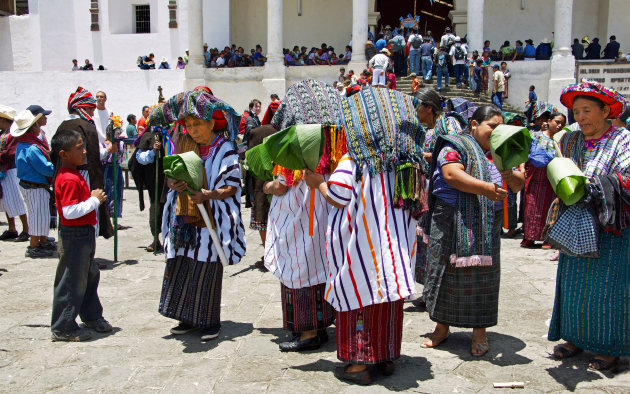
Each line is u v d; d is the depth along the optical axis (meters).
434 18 28.48
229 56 22.77
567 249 3.72
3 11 25.72
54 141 4.34
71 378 3.83
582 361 3.98
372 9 24.92
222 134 4.49
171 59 24.48
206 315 4.41
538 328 4.67
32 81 22.70
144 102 22.45
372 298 3.49
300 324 4.12
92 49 24.77
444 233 3.99
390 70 18.84
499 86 19.55
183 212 4.24
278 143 3.52
